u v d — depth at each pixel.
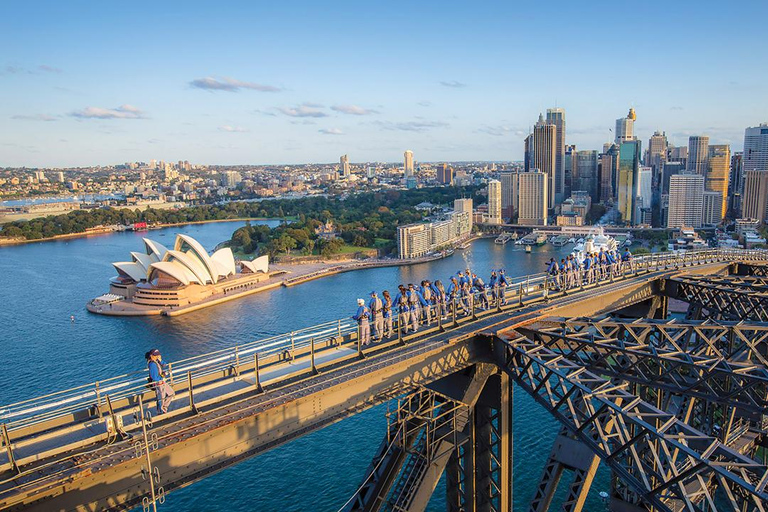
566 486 74.88
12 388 124.88
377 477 34.56
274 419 28.33
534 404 98.38
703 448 41.19
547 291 54.81
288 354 35.91
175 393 30.52
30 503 21.25
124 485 23.59
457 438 35.59
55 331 175.75
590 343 34.91
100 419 27.28
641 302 65.75
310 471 84.12
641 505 47.78
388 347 38.00
